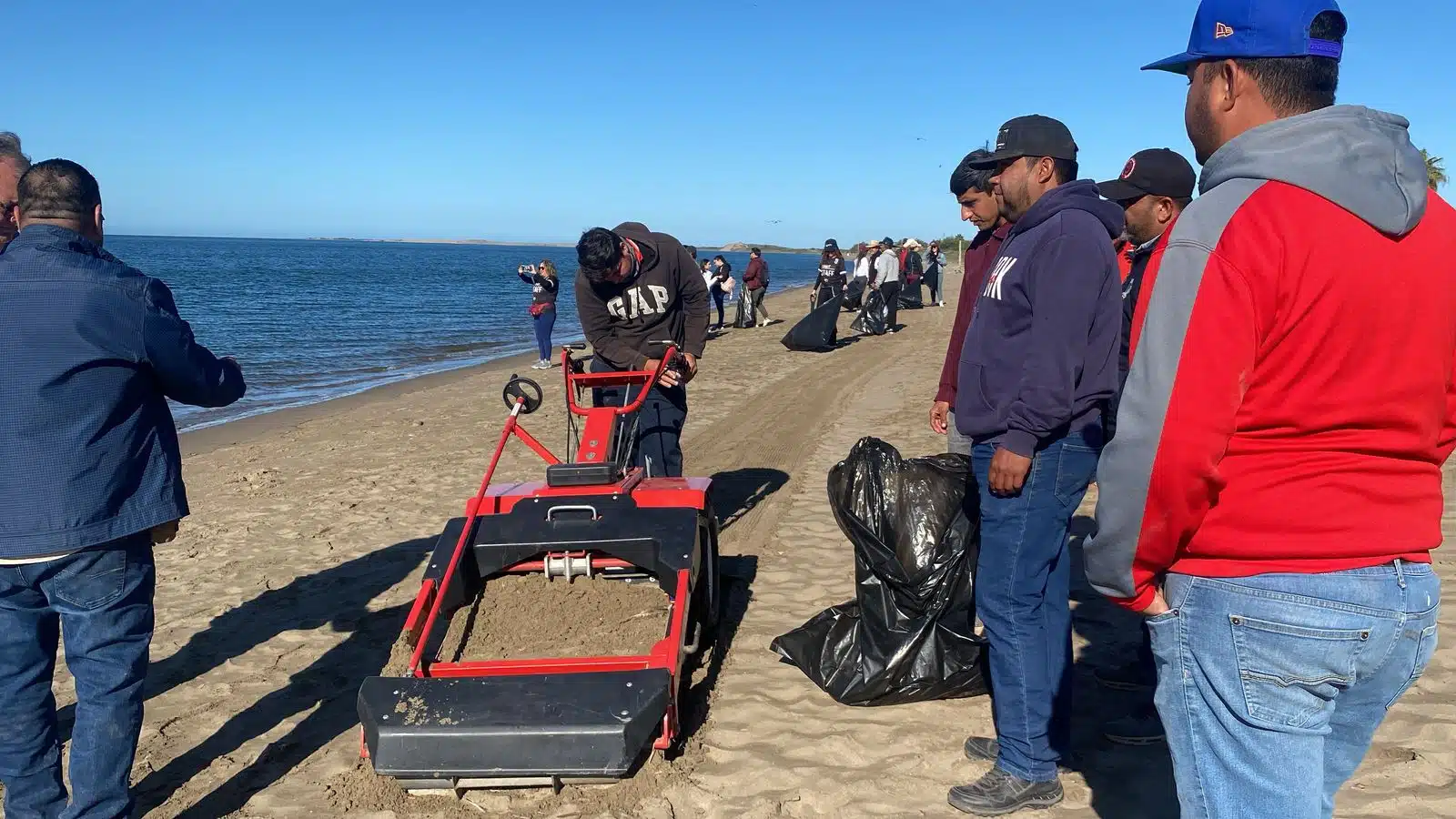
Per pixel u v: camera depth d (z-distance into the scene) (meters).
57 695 4.36
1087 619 4.84
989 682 3.93
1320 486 1.74
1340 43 1.86
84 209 3.06
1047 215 3.02
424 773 3.17
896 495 3.91
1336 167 1.69
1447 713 3.63
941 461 4.03
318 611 5.36
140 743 3.90
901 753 3.59
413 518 7.24
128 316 2.96
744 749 3.65
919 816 3.21
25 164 3.49
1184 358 1.74
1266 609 1.77
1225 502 1.81
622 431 5.03
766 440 9.73
